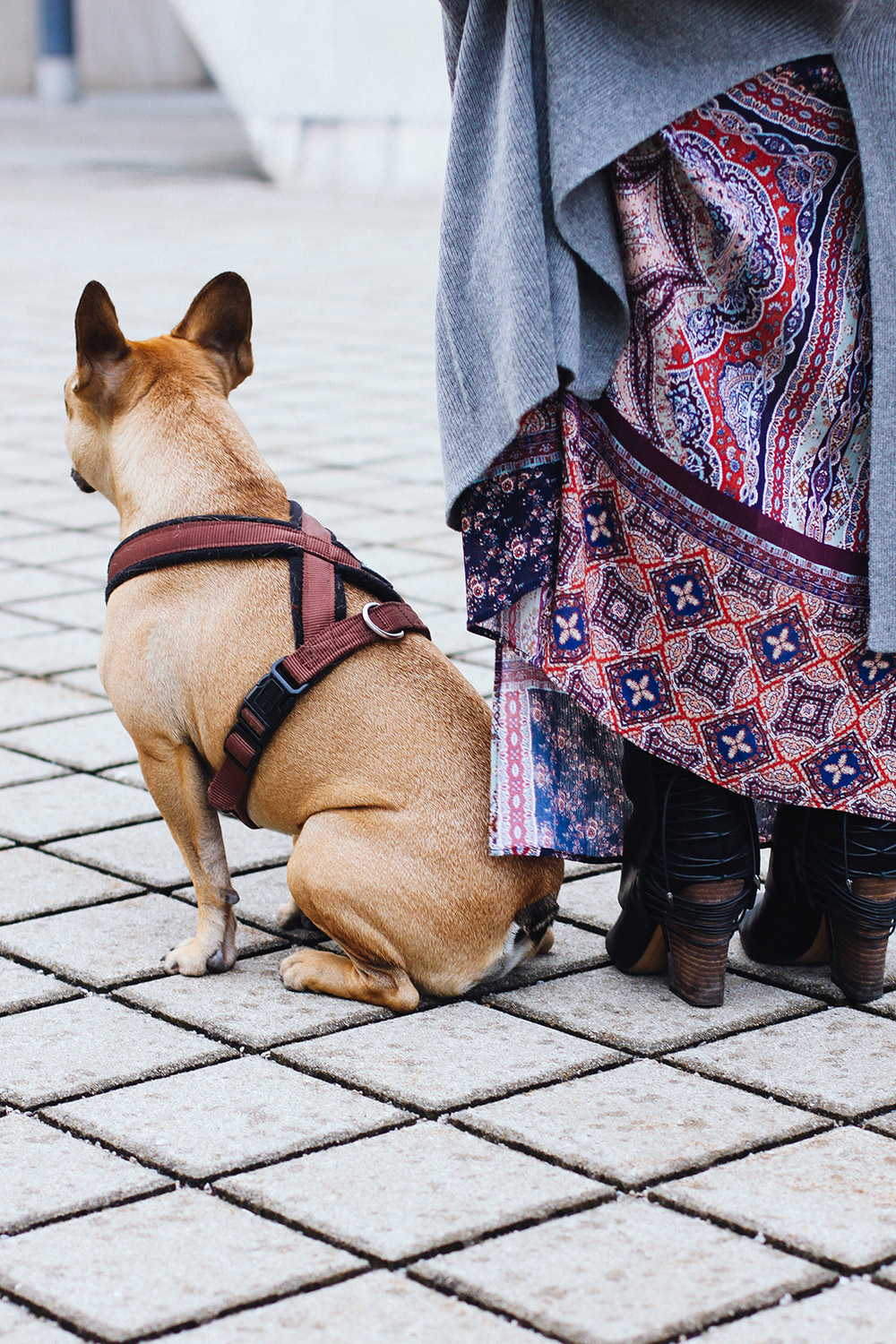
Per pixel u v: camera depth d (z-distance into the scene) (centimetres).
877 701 289
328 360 1034
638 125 266
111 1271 218
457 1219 230
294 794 305
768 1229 228
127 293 1218
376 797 297
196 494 319
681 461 279
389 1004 299
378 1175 242
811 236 276
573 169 266
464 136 287
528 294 269
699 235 276
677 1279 217
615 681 290
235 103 2136
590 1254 222
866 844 297
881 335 275
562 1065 278
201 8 2088
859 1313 210
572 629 286
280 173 2095
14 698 477
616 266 276
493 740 298
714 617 284
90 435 337
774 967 325
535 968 321
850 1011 303
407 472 753
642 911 305
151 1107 263
